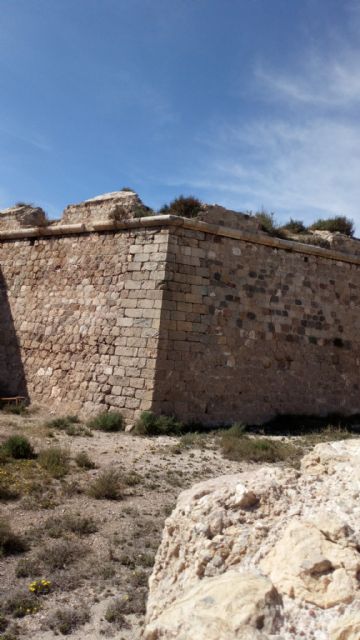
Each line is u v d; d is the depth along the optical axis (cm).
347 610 363
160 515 902
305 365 2022
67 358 1930
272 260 1983
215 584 400
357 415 2142
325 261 2153
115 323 1791
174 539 504
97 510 905
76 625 580
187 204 1944
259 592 377
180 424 1608
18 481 1008
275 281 1978
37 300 2133
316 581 385
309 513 456
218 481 545
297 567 394
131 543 786
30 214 2342
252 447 1366
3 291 2281
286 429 1792
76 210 2075
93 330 1858
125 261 1820
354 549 402
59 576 679
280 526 455
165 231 1741
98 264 1920
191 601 391
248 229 1925
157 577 500
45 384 1988
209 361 1761
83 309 1927
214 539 460
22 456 1196
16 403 1995
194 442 1445
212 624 351
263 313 1923
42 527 820
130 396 1680
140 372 1677
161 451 1334
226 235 1850
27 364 2086
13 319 2200
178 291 1723
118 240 1870
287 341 1981
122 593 648
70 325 1958
